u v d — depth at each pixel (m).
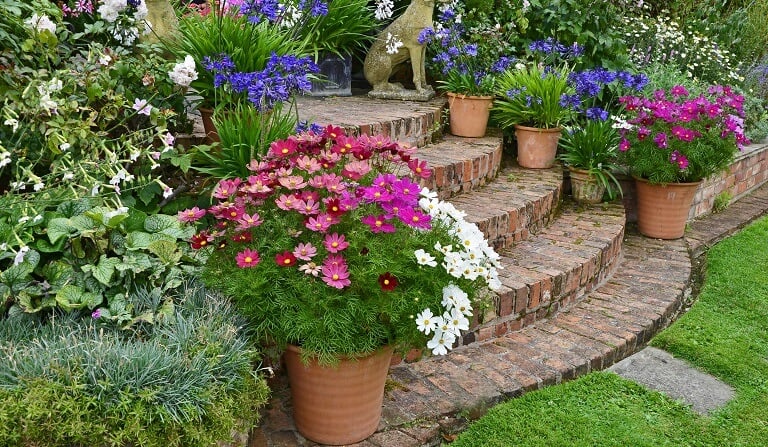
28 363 1.88
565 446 2.53
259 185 2.32
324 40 5.27
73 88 2.76
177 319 2.24
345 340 2.21
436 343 2.30
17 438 1.70
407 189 2.32
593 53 5.73
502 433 2.60
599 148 4.86
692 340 3.43
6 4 2.78
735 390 3.03
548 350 3.23
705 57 6.88
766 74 7.25
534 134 4.99
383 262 2.20
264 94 2.88
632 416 2.77
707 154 4.62
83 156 2.67
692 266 4.67
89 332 2.18
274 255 2.30
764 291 4.10
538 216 4.34
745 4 8.28
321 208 2.40
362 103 5.14
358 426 2.45
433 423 2.63
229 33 3.41
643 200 4.93
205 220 2.86
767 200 6.26
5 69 2.65
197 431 1.88
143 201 2.89
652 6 8.19
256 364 2.60
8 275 2.24
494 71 5.30
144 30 3.29
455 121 5.13
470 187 4.44
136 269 2.34
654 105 4.73
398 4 5.98
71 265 2.36
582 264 3.78
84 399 1.79
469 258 2.45
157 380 1.91
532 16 5.86
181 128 3.31
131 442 1.84
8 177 2.87
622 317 3.63
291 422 2.58
